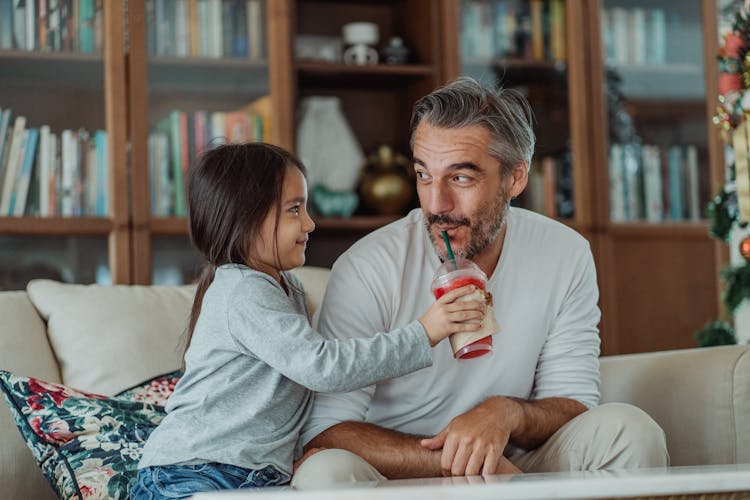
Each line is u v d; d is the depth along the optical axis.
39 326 2.34
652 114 3.71
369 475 1.60
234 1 3.31
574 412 1.91
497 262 2.01
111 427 1.95
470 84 1.97
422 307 1.98
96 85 3.14
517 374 1.98
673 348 3.65
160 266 3.16
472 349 1.71
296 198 1.90
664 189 3.71
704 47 3.76
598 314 2.09
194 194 1.90
